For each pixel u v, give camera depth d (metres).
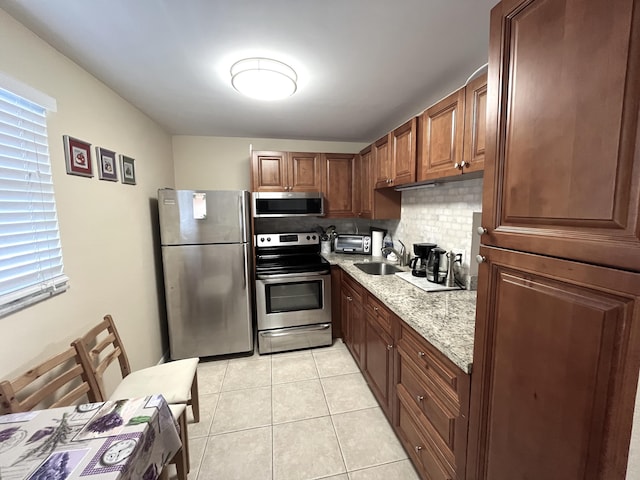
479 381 0.90
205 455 1.56
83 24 1.16
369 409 1.91
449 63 1.53
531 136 0.68
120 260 1.85
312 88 1.84
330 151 3.38
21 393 1.10
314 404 1.96
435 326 1.23
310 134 3.03
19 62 1.12
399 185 2.19
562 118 0.60
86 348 1.32
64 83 1.37
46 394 1.07
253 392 2.10
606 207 0.53
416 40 1.32
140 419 0.87
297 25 1.20
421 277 2.08
